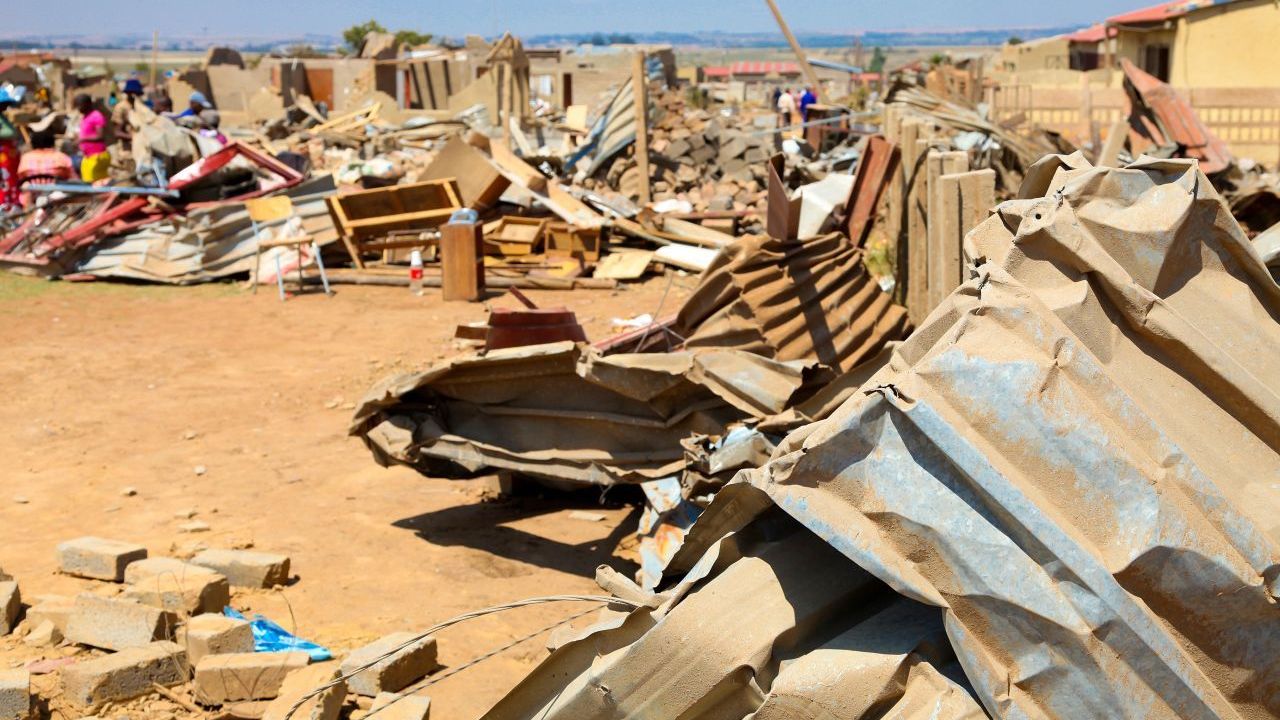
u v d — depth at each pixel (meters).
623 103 27.20
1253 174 20.73
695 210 23.91
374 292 18.20
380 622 6.70
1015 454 3.23
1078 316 3.54
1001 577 3.14
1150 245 3.73
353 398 12.29
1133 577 3.10
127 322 16.03
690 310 9.10
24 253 19.47
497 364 7.55
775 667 3.50
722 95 73.50
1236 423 3.55
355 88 48.06
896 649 3.33
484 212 21.41
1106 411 3.31
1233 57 36.12
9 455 10.31
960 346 3.37
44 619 6.46
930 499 3.27
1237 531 3.16
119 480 9.59
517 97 39.75
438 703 5.70
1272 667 3.17
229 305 17.20
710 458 6.51
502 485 9.14
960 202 10.23
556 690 4.05
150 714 5.55
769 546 3.85
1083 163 4.63
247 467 9.96
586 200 21.27
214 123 22.08
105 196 20.17
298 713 5.16
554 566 7.68
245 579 7.23
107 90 48.56
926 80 22.75
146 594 6.52
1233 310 3.82
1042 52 61.75
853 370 6.89
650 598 4.17
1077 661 3.06
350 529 8.39
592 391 7.45
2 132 22.30
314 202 19.94
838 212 14.16
